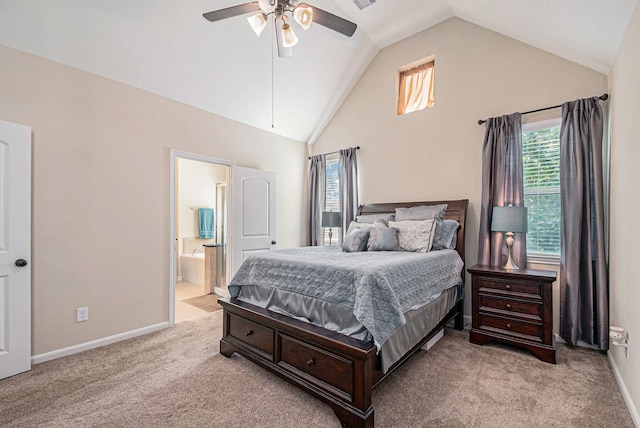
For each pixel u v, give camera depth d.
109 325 2.83
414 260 2.37
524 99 3.15
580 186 2.63
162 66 3.05
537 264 3.04
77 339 2.63
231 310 2.50
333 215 4.40
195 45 3.06
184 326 3.30
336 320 1.95
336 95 4.58
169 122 3.33
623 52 2.11
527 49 3.14
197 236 6.08
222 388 2.05
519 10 2.59
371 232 3.26
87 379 2.17
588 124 2.66
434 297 2.53
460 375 2.21
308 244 5.11
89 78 2.72
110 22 2.55
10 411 1.80
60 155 2.55
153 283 3.16
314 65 3.96
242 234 4.07
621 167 2.15
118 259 2.90
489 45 3.38
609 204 2.59
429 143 3.80
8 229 2.22
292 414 1.78
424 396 1.94
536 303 2.52
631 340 1.81
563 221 2.76
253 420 1.72
